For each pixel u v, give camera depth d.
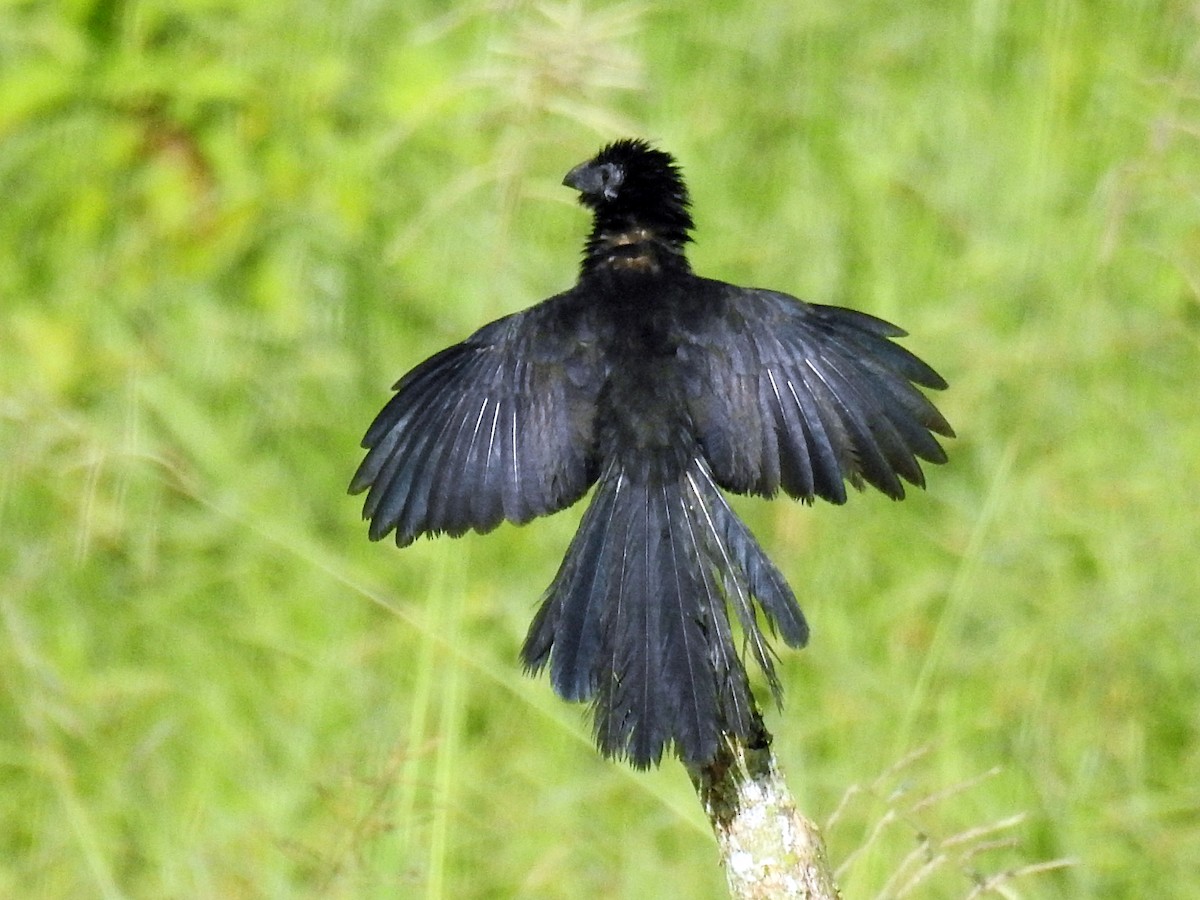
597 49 9.56
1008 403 12.40
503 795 10.60
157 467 11.90
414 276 13.29
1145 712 11.17
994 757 10.97
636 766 6.96
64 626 11.35
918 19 15.04
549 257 13.18
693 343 8.11
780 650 11.41
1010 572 11.71
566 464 8.01
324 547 12.04
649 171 8.85
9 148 13.91
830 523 11.95
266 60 14.23
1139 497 11.95
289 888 9.86
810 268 13.55
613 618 7.37
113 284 13.29
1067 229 13.23
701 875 10.25
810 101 14.38
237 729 10.84
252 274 13.46
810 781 10.72
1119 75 14.34
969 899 8.33
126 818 10.38
